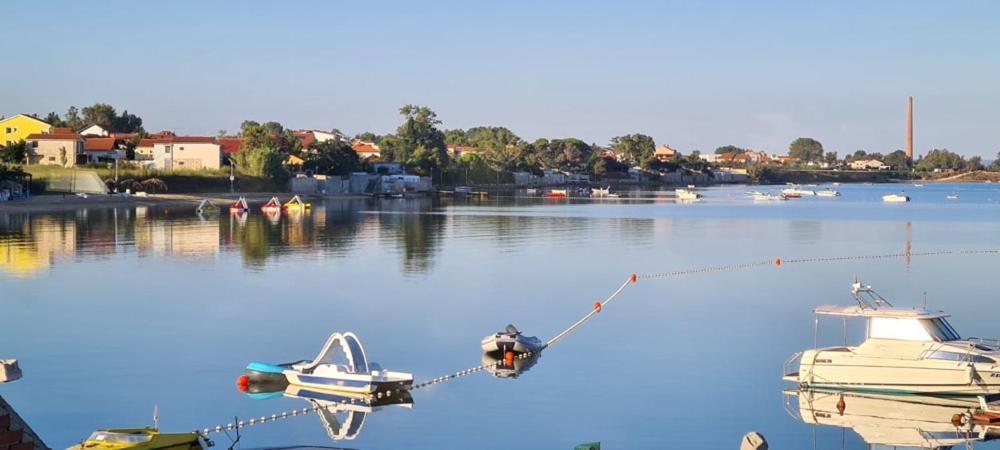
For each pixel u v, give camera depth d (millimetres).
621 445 31312
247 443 31344
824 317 54062
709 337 48781
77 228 113500
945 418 34469
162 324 51219
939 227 131750
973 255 89688
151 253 86875
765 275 73938
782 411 35281
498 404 36312
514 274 73438
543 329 51000
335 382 38125
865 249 96125
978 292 64000
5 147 170625
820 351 38031
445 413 35125
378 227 122750
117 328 50000
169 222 127062
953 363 35781
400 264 79500
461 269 76250
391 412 35312
